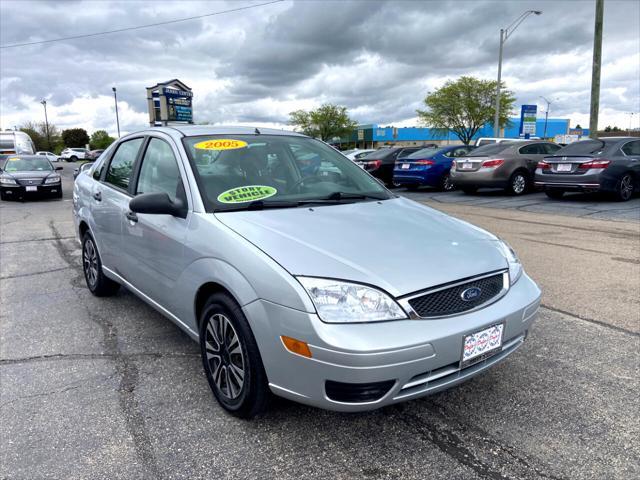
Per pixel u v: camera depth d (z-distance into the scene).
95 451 2.46
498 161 13.05
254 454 2.43
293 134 4.08
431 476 2.25
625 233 7.75
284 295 2.28
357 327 2.19
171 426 2.67
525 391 2.98
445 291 2.40
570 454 2.39
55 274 5.91
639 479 2.21
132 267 3.76
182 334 3.96
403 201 3.63
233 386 2.68
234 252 2.56
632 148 11.32
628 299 4.61
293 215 2.94
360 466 2.33
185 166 3.21
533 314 2.78
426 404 2.86
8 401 2.95
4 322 4.27
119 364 3.43
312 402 2.29
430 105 45.44
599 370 3.24
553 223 8.78
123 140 4.42
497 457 2.38
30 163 16.34
